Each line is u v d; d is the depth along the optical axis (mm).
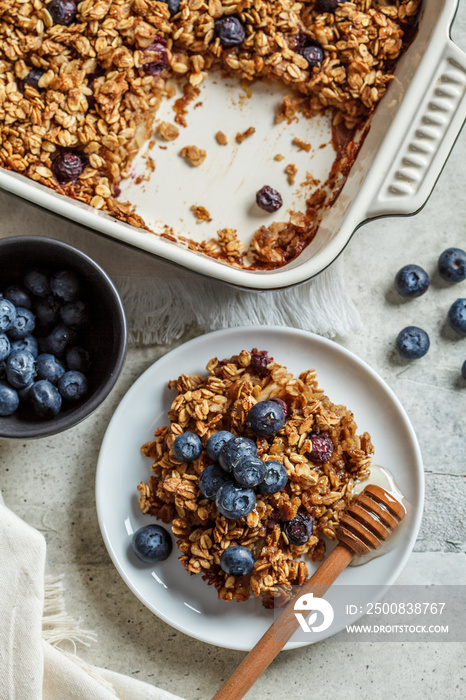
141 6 616
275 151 648
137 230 621
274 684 649
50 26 618
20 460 653
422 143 589
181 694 646
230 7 622
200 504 605
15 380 594
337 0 625
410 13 621
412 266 657
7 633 588
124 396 632
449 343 670
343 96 632
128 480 637
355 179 622
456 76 585
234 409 610
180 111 646
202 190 647
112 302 594
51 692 601
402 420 638
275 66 631
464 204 672
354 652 654
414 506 632
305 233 648
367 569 628
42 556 592
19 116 620
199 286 651
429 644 656
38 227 646
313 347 642
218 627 626
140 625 648
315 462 616
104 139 626
